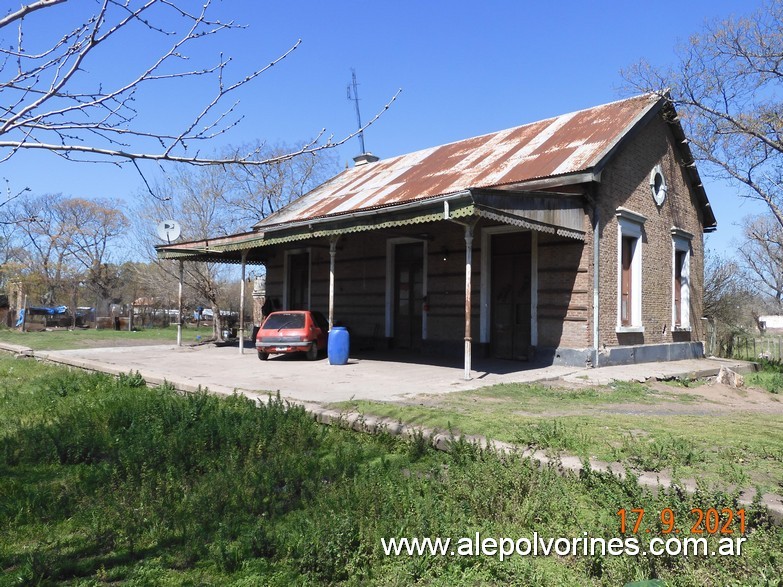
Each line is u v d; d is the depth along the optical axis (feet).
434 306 54.60
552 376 38.75
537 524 13.73
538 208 39.47
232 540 13.75
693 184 62.64
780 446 19.49
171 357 52.70
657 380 41.32
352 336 60.90
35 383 37.88
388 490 15.39
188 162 12.12
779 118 55.11
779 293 141.18
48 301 152.97
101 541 13.58
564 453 18.58
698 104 57.41
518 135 58.70
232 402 27.78
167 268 94.94
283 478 17.21
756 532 12.54
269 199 100.32
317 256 68.64
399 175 62.80
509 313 49.96
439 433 20.99
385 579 11.48
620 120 50.67
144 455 19.01
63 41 10.91
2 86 10.66
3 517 14.82
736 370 54.90
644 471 16.70
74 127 11.02
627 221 49.52
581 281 44.73
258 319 83.56
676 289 60.59
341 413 24.41
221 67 12.41
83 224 156.35
